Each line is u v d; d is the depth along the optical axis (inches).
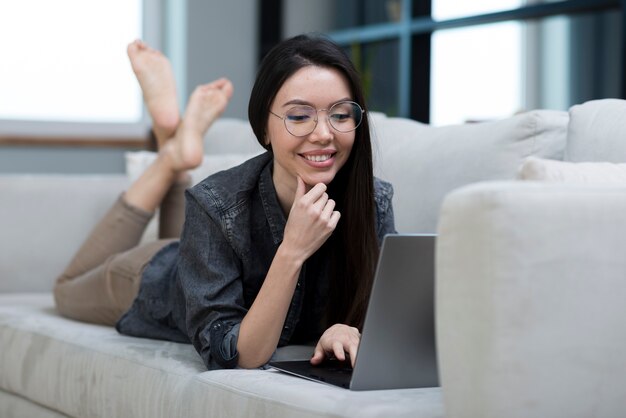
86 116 203.5
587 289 51.1
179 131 109.5
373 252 72.9
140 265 91.4
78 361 81.1
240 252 71.7
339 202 73.0
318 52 67.4
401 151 87.9
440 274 51.4
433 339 61.6
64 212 122.5
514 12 170.4
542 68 191.0
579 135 73.5
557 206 50.2
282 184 71.8
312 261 74.5
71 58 202.2
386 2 212.2
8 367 91.9
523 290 49.5
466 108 191.5
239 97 210.8
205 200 71.3
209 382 65.1
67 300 98.3
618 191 52.5
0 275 119.8
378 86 207.6
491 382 49.6
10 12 197.5
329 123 67.0
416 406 55.4
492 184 50.6
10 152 192.5
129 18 207.2
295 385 60.6
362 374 60.1
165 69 113.1
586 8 158.9
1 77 197.3
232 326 68.9
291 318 74.6
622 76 150.7
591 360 51.6
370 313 59.2
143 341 82.6
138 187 106.7
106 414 76.3
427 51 192.4
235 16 209.6
